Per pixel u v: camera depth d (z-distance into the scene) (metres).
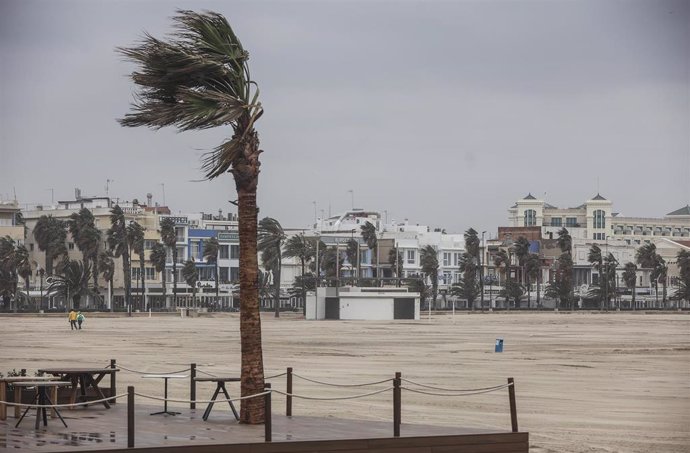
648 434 35.84
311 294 178.75
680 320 178.25
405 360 71.38
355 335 111.50
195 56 29.80
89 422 29.48
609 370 63.03
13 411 31.86
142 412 32.47
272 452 25.70
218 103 29.62
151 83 30.30
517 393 48.97
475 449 27.94
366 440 26.77
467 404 44.00
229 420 30.53
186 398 43.22
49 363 64.25
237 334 110.94
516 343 96.31
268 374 57.97
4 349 80.06
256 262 30.16
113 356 72.75
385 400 44.94
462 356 76.44
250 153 30.06
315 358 73.12
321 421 30.91
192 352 78.44
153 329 124.94
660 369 64.25
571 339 104.31
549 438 34.56
